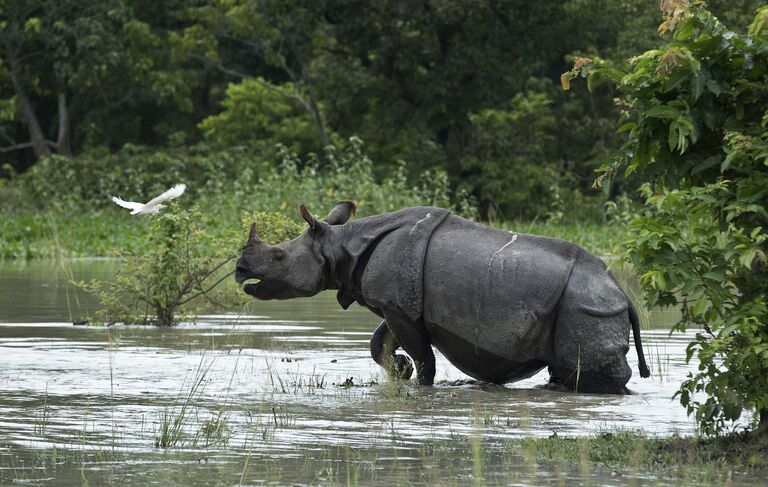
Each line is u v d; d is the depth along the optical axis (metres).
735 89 27.28
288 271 38.88
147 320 56.94
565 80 28.45
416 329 37.56
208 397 34.69
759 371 26.70
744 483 23.78
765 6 27.16
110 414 31.50
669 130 27.06
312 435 28.81
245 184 126.38
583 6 169.00
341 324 56.41
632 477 24.28
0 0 189.88
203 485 23.38
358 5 168.50
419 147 179.38
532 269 36.19
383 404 33.75
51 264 101.00
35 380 37.69
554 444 27.56
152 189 160.50
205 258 59.09
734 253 26.30
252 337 50.56
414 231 37.62
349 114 186.88
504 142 171.25
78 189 154.88
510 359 36.38
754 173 26.75
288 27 192.62
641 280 27.30
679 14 27.03
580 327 35.84
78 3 188.00
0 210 156.88
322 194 119.50
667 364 42.78
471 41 168.75
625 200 115.81
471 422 30.83
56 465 25.23
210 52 197.88
